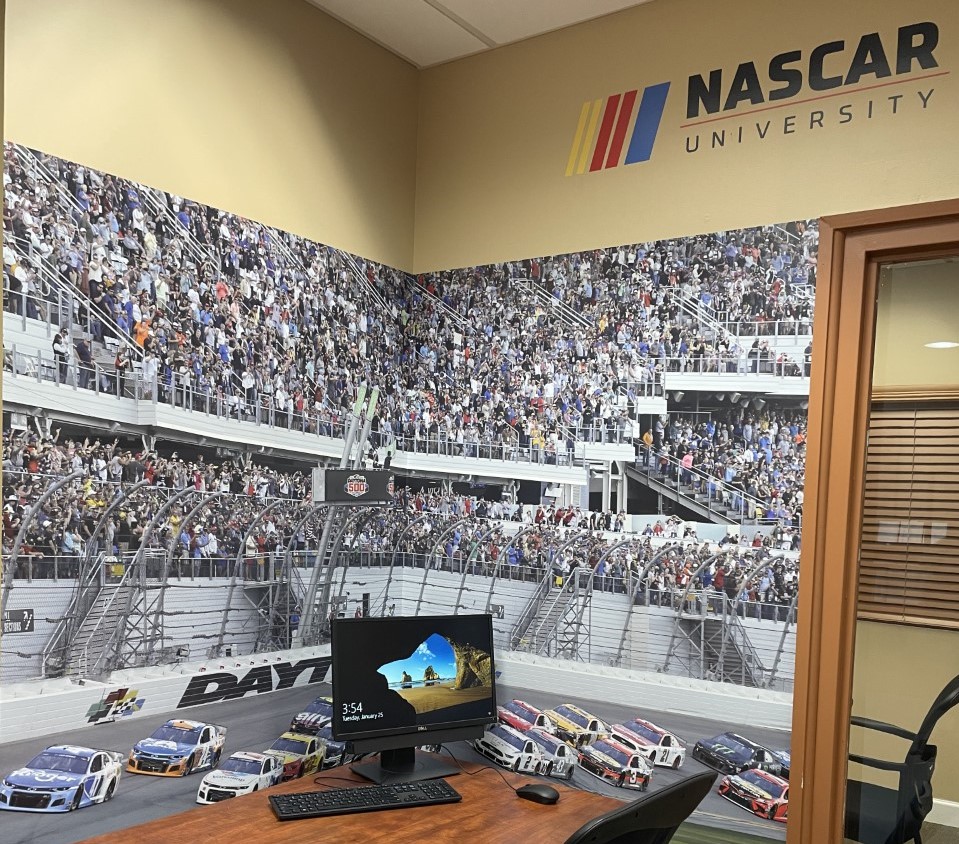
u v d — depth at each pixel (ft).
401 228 9.43
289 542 8.00
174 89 6.97
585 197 8.39
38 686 5.90
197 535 7.10
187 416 7.02
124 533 6.52
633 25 8.13
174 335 6.93
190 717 6.97
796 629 7.04
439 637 7.83
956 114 6.48
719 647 7.41
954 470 6.73
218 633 7.27
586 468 8.30
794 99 7.21
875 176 6.82
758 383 7.35
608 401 8.20
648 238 7.98
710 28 7.66
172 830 6.07
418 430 9.43
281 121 7.96
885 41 6.79
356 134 8.80
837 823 6.95
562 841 6.14
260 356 7.71
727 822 7.21
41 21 6.03
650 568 7.85
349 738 7.26
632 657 7.89
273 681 7.77
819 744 6.95
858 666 7.10
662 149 7.93
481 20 8.45
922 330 6.89
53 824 5.96
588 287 8.35
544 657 8.42
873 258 7.03
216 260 7.30
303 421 8.16
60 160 6.12
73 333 6.19
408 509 9.46
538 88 8.75
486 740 8.64
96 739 6.26
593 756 7.97
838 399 7.05
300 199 8.16
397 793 6.87
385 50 9.18
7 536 5.75
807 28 7.15
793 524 7.11
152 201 6.77
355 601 8.78
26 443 5.87
